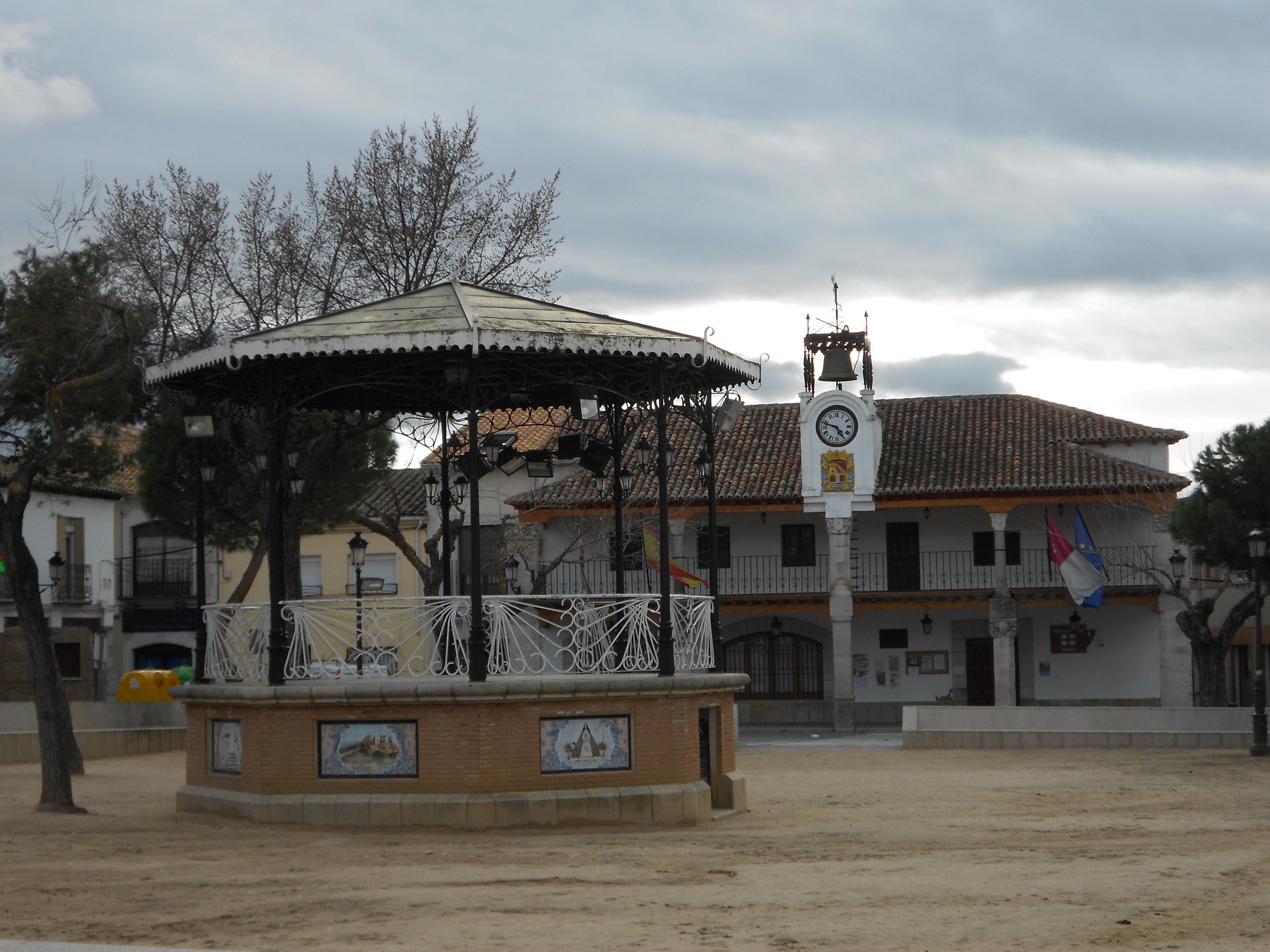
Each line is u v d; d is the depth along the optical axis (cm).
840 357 4006
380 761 1425
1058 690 4006
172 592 4775
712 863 1212
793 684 4172
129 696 3225
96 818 1559
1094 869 1196
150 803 1816
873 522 4112
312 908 982
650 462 2003
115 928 916
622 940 865
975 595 3872
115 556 4744
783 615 4166
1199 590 4472
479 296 1612
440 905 991
